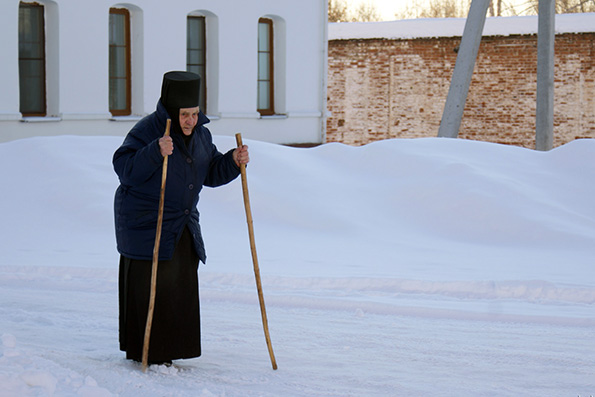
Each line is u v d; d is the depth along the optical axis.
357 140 27.92
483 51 25.78
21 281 7.91
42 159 11.97
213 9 19.02
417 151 12.34
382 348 5.88
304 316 6.84
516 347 5.93
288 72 20.80
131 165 4.96
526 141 25.62
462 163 11.66
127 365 5.15
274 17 20.59
